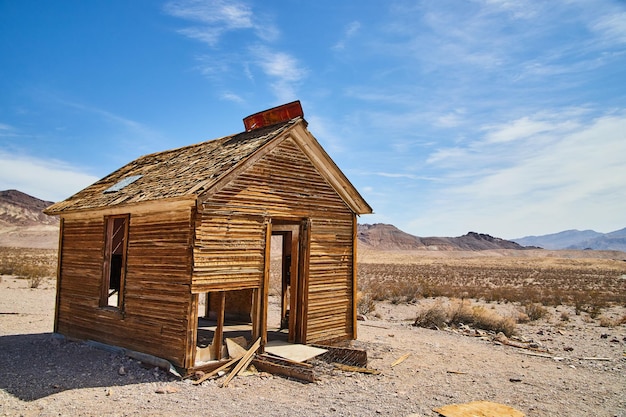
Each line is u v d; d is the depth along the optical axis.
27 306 19.36
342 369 10.30
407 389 9.16
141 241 10.11
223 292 9.67
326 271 11.89
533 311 21.77
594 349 14.62
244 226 9.90
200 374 8.91
